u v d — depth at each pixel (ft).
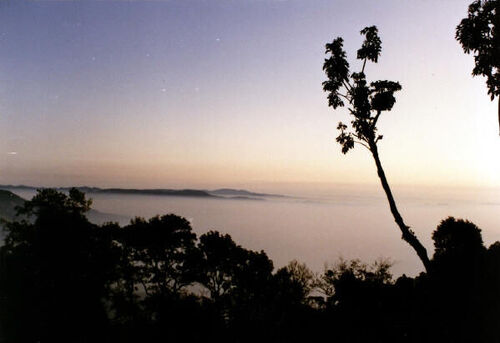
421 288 75.97
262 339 83.30
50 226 92.99
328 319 79.92
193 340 82.28
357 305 76.33
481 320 58.59
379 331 67.36
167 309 88.43
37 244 90.89
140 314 101.14
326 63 74.43
